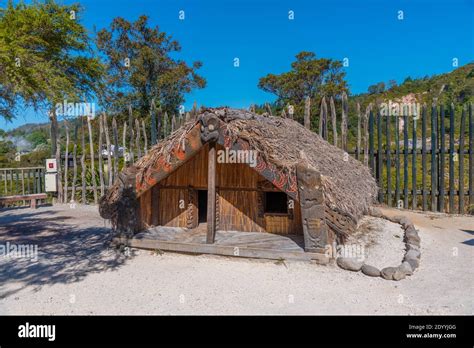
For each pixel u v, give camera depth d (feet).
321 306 12.85
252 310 12.59
